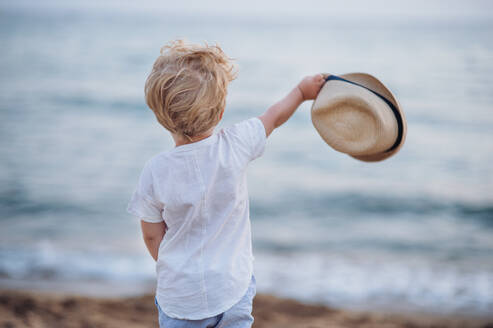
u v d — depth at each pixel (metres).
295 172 13.43
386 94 1.85
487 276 7.06
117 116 19.66
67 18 109.31
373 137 1.81
